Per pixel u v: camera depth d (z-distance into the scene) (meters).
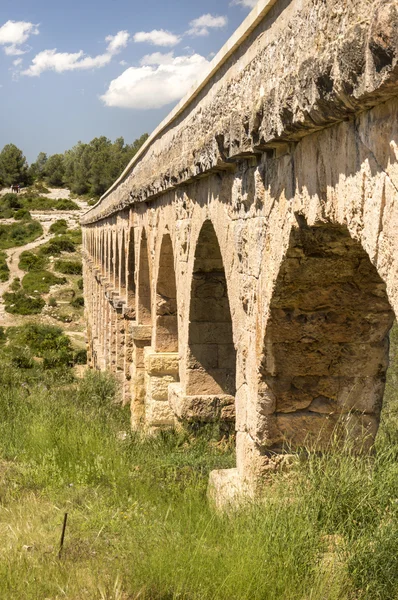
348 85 3.88
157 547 5.52
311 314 6.24
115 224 22.70
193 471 8.79
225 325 10.12
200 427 10.24
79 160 117.88
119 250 20.62
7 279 57.22
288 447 6.61
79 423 10.30
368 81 3.63
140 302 16.30
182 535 5.79
